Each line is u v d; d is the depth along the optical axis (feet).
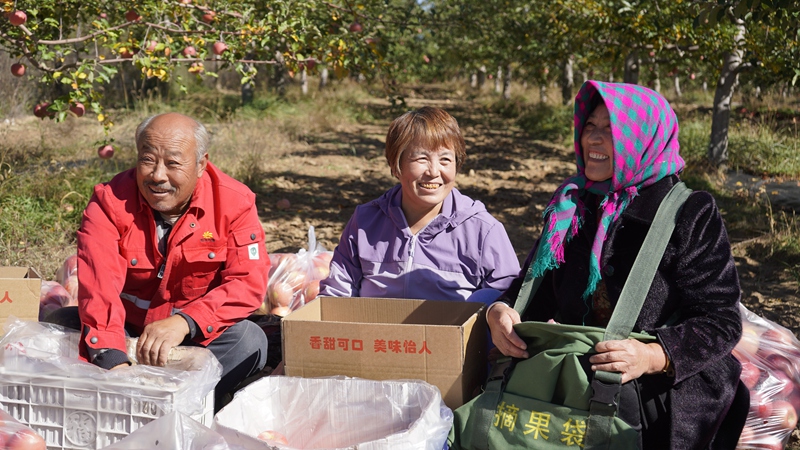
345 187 31.89
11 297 9.74
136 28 22.18
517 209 27.68
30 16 22.20
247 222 9.89
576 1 35.53
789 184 30.96
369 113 66.49
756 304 16.38
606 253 8.20
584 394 7.54
